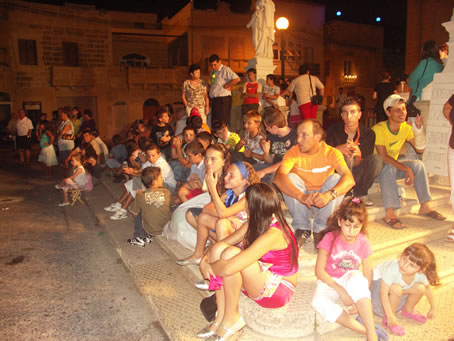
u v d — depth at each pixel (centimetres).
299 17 3078
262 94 889
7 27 2175
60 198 869
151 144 605
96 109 2539
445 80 530
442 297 361
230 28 2939
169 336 339
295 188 375
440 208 504
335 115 2522
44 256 542
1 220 710
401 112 452
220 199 363
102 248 571
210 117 959
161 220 520
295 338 308
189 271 417
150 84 2672
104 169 1035
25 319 383
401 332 310
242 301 330
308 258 368
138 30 2758
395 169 455
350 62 3284
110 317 387
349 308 317
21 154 1316
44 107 2347
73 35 2412
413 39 1736
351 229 295
